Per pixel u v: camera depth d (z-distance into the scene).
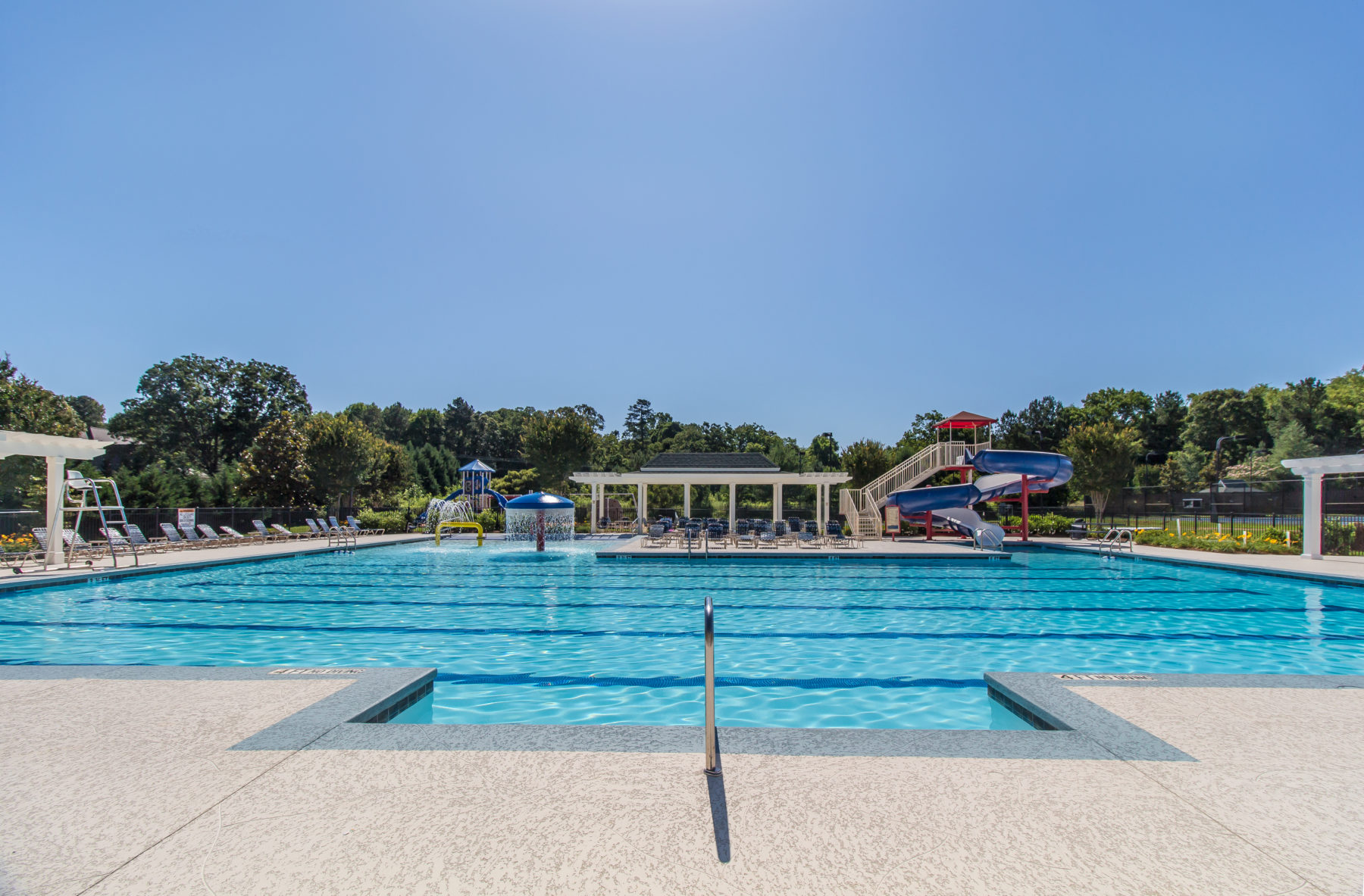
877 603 12.27
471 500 35.59
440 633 9.45
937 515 24.00
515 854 2.52
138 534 17.17
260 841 2.61
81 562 16.23
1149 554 18.75
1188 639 9.20
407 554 21.05
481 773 3.25
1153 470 49.47
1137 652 8.43
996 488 26.23
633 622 10.34
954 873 2.39
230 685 4.79
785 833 2.68
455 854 2.51
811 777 3.21
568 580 15.17
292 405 49.47
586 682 7.05
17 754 3.50
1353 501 30.41
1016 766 3.36
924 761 3.41
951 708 6.20
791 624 10.20
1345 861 2.48
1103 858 2.49
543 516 21.78
